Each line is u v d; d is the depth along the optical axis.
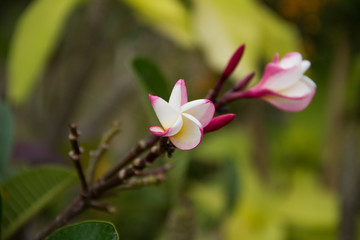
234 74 0.94
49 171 0.71
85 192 0.66
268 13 1.09
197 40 0.98
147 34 1.60
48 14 0.94
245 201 1.26
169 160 0.85
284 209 1.29
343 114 1.25
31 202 0.72
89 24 1.16
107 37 1.31
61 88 1.30
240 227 1.24
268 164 1.41
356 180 1.06
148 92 0.76
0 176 0.79
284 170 1.54
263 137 1.41
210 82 1.39
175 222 0.86
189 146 0.60
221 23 0.97
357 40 1.17
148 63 0.76
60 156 1.03
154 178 0.68
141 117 1.69
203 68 1.45
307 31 1.18
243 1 0.99
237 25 0.97
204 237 1.29
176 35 0.98
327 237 1.29
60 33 1.25
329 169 1.32
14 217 0.72
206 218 1.33
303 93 0.68
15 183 0.71
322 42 1.21
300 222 1.28
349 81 1.26
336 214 1.27
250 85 0.94
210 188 1.36
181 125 0.59
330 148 1.31
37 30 0.94
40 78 1.33
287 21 1.16
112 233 0.62
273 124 1.68
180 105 0.60
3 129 0.80
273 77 0.68
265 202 1.29
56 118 1.21
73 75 1.19
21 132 1.36
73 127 0.64
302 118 1.53
